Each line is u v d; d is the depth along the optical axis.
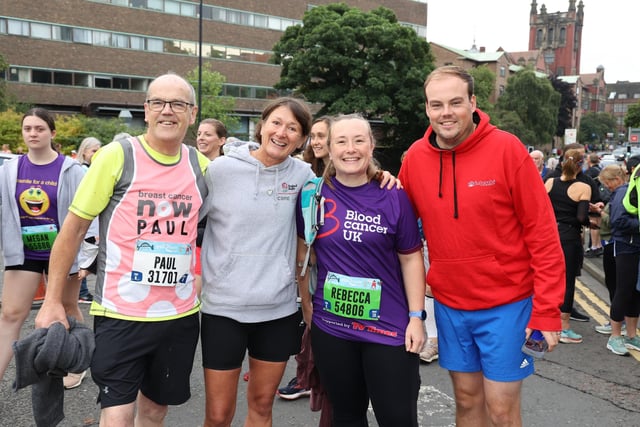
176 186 2.44
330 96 32.88
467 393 2.71
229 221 2.57
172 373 2.50
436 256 2.62
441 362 2.76
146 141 2.46
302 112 2.59
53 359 2.22
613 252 5.28
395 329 2.49
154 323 2.38
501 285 2.51
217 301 2.57
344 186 2.54
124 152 2.38
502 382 2.52
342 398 2.62
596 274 8.49
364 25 33.34
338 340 2.52
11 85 34.75
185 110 2.41
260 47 46.12
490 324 2.53
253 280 2.56
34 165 3.59
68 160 3.68
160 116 2.37
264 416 2.78
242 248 2.57
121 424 2.32
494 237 2.48
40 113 3.54
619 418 3.65
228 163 2.60
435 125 2.46
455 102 2.39
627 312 5.08
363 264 2.47
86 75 37.69
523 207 2.45
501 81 77.31
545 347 2.45
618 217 4.89
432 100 2.43
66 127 28.72
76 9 36.84
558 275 2.41
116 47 38.75
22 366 2.22
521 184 2.42
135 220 2.36
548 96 63.94
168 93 2.37
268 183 2.61
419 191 2.61
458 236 2.51
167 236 2.41
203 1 42.62
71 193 3.64
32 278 3.60
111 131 30.16
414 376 2.52
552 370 4.57
